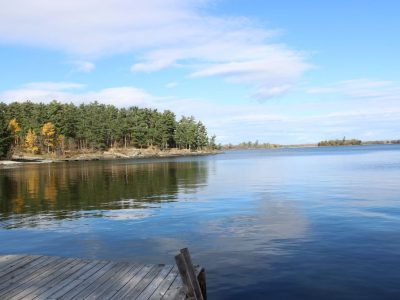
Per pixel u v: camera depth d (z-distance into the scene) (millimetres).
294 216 20891
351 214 20984
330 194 29844
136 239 16453
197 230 17922
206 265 12656
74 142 143125
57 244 16016
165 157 147000
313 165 72688
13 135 115812
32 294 8750
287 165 75438
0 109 134750
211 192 33156
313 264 12461
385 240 15227
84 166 83188
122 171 63312
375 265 12242
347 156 112812
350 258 13000
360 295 10031
